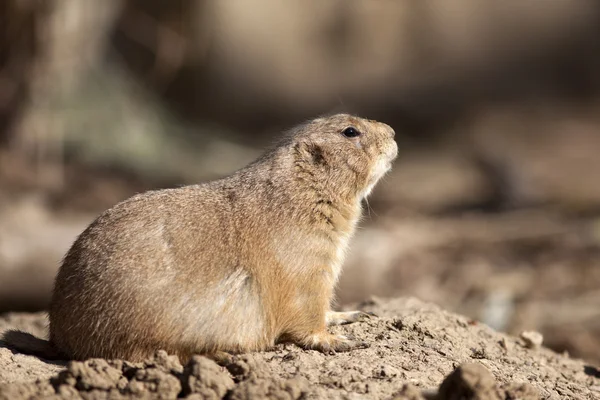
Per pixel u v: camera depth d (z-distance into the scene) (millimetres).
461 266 23781
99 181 30859
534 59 48156
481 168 31656
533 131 41219
